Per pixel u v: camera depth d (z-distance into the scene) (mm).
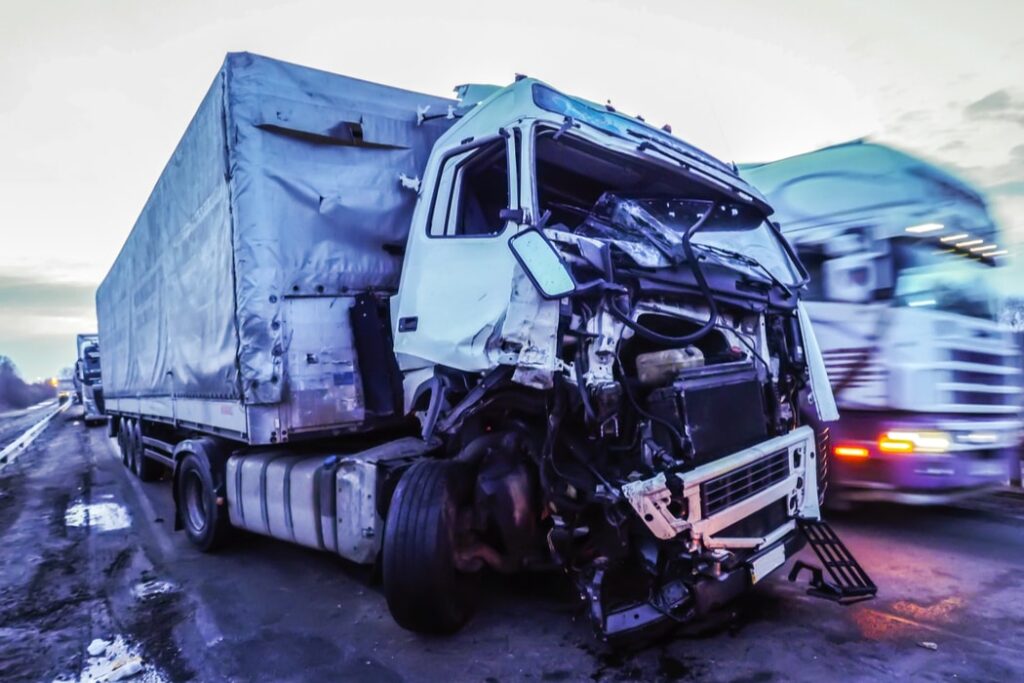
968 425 4965
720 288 3438
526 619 3709
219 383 4848
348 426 4535
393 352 4367
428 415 3441
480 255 3324
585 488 2912
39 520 7094
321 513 4199
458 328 3309
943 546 4871
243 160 4289
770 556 3330
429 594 3273
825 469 4559
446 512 3328
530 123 3275
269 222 4344
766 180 6117
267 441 4246
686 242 3316
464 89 5273
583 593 2984
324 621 3865
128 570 5055
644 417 3129
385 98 4883
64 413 33375
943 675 2928
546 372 2818
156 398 7430
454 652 3342
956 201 5320
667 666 3088
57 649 3629
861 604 3758
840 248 5445
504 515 3244
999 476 5188
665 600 2938
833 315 5438
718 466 3088
